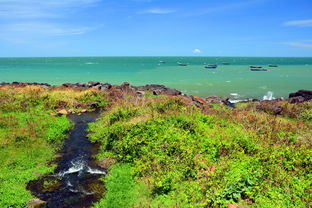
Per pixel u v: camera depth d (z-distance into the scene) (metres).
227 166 9.73
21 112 19.39
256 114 18.91
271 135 13.80
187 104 21.02
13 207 8.27
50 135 14.77
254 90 41.25
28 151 12.55
